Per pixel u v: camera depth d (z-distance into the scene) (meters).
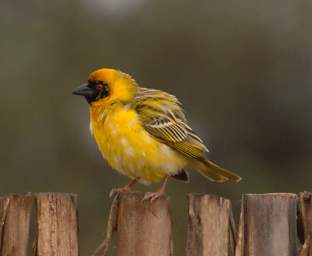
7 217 6.57
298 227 6.62
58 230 6.55
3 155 17.52
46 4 19.75
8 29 19.16
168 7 20.39
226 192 17.44
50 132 17.94
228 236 6.56
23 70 18.53
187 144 8.38
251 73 20.55
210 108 20.33
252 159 20.05
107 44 19.78
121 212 6.71
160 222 6.67
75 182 17.44
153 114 8.26
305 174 20.00
